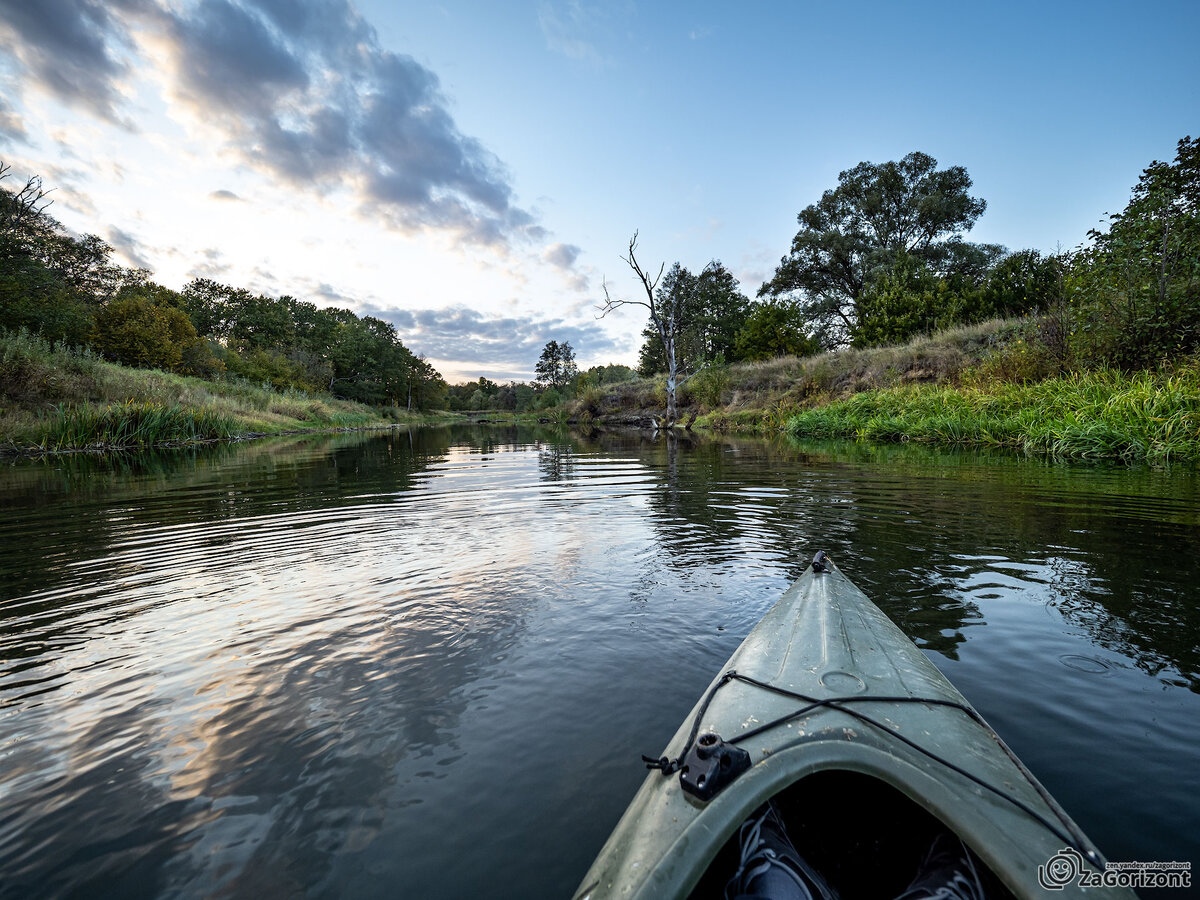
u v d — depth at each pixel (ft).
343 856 5.36
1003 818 4.30
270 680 8.75
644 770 6.50
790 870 4.50
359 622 10.96
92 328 101.76
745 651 7.52
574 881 5.01
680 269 113.91
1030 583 11.80
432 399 301.84
